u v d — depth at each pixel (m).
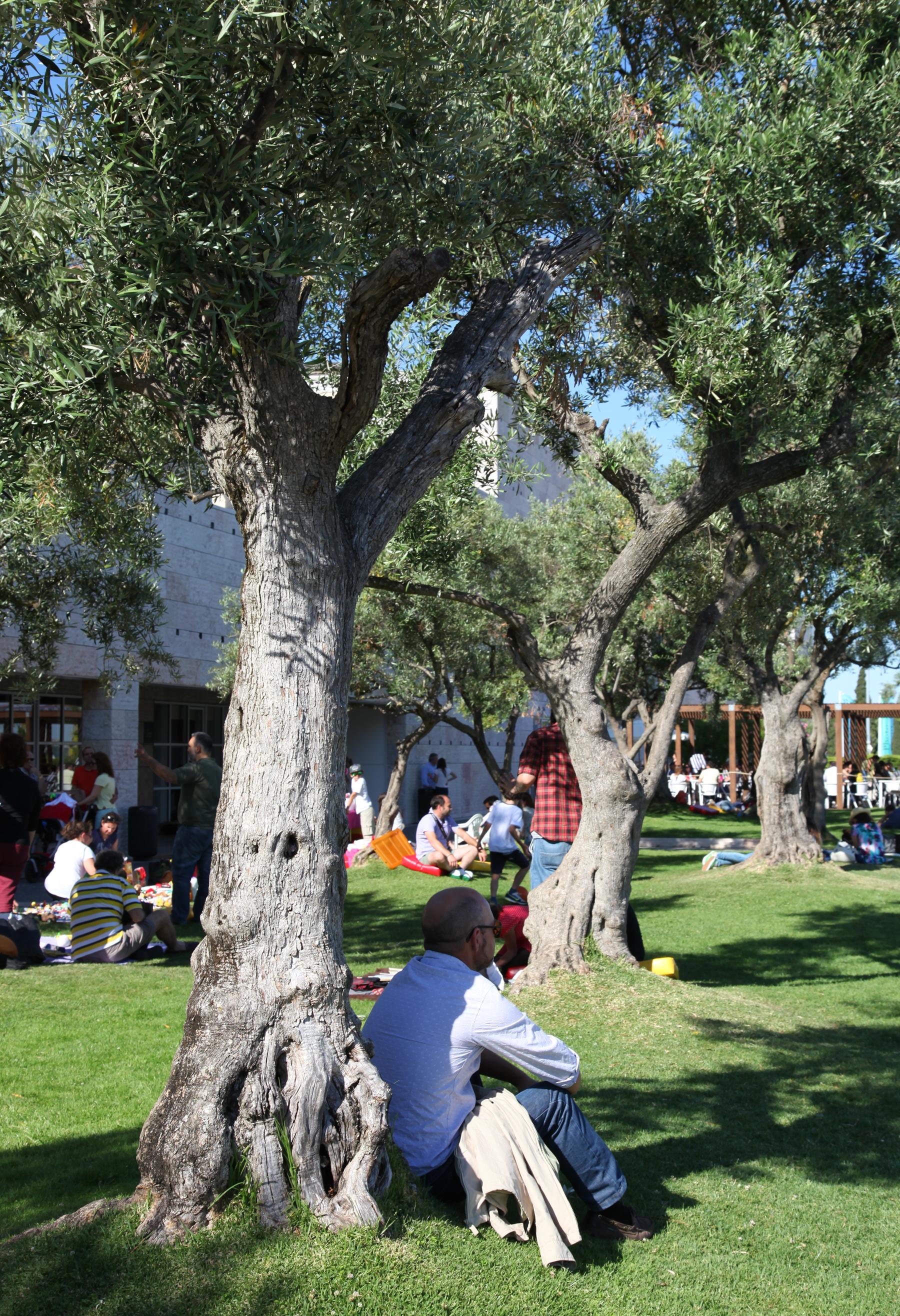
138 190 3.88
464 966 3.87
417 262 3.69
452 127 4.89
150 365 4.13
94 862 9.48
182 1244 3.04
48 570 10.41
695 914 13.42
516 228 7.45
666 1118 5.43
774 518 12.50
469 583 16.38
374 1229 3.16
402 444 4.07
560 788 9.09
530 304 4.71
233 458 3.69
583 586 18.89
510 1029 3.69
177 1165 3.14
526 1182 3.50
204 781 10.94
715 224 7.95
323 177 4.72
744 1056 6.65
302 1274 2.98
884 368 8.66
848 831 19.84
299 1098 3.18
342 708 3.57
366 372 3.70
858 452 8.32
